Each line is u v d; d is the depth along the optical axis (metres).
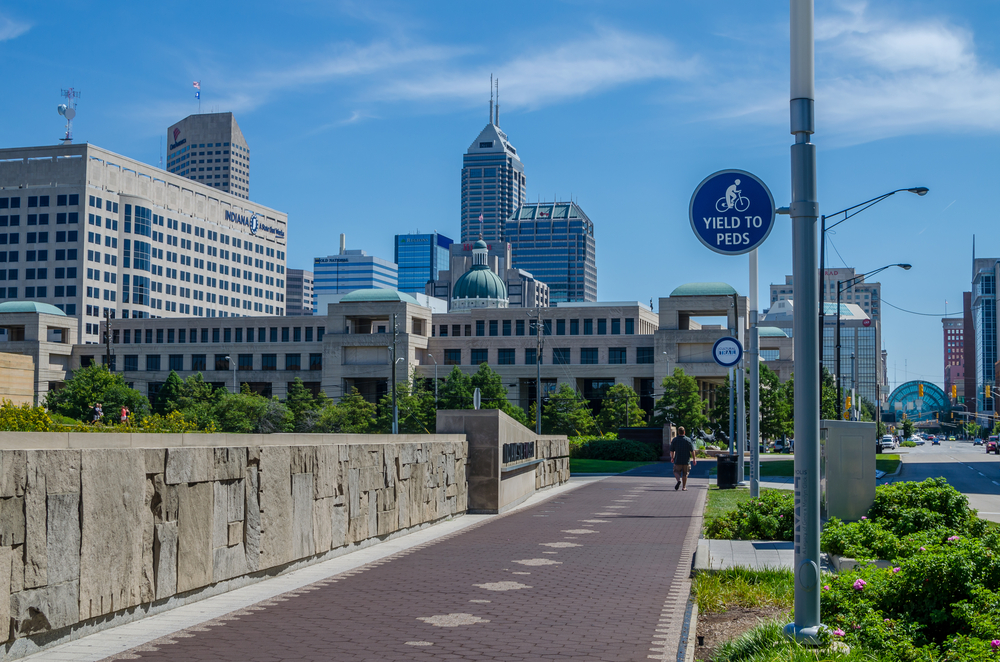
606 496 25.64
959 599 7.46
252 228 173.50
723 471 28.95
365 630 8.07
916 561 7.75
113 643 7.52
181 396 95.38
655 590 10.15
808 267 7.11
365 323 117.75
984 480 39.97
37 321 113.56
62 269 133.75
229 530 10.08
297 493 11.68
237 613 8.83
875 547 11.12
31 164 136.25
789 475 38.75
